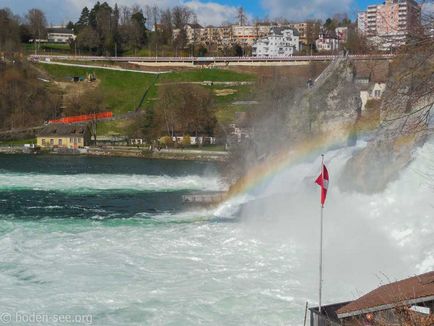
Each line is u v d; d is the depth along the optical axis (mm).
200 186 72812
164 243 40219
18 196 62969
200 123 135375
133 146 128000
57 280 31484
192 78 175625
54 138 127938
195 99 139125
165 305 27922
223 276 32531
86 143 129625
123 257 36375
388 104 33625
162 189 69938
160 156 114188
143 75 179625
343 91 66375
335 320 19859
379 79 57500
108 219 49500
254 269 33938
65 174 84875
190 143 129000
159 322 25969
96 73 179500
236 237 42031
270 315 26812
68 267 34000
